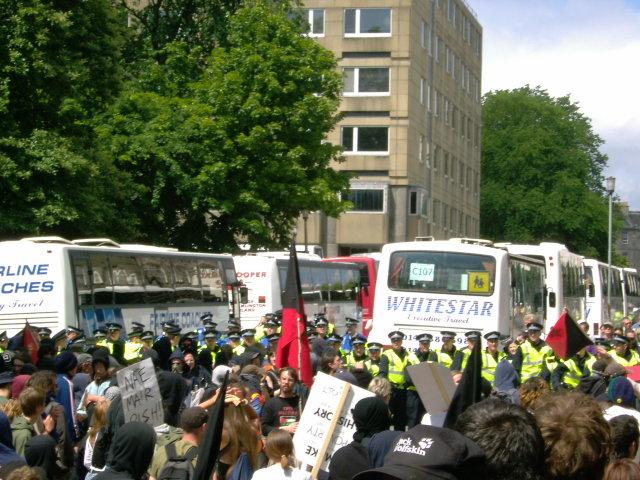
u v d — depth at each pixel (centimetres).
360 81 7031
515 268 2803
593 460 504
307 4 7025
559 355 1384
